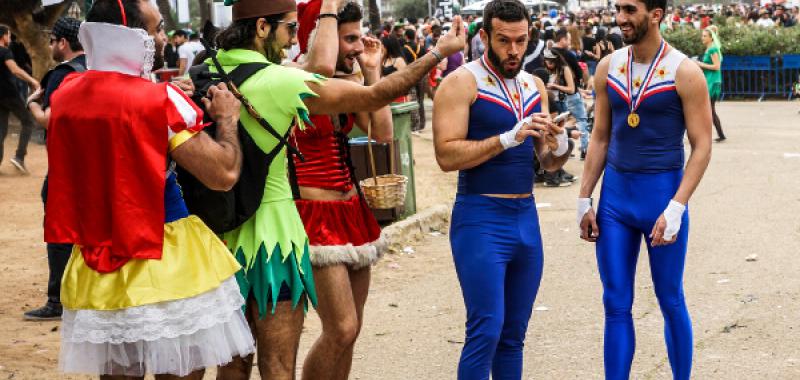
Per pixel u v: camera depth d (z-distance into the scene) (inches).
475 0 2066.9
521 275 173.2
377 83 152.0
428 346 239.0
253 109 147.1
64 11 643.5
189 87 147.3
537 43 525.3
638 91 185.0
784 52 892.0
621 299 187.3
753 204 402.3
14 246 350.9
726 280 286.4
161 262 132.5
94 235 131.9
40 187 474.6
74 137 131.1
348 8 175.3
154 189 129.8
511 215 169.3
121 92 129.9
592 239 192.7
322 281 166.7
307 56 168.1
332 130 170.1
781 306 258.2
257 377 213.9
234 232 155.3
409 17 2330.2
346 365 176.9
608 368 186.9
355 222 172.2
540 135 161.6
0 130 503.2
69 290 134.5
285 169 157.1
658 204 185.5
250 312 156.9
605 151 194.2
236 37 154.2
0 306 274.4
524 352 230.7
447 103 167.2
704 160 180.9
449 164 166.4
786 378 206.7
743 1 2977.4
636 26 182.2
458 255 170.6
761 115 771.4
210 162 134.3
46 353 230.8
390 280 303.0
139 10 136.6
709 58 614.9
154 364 131.3
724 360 219.0
